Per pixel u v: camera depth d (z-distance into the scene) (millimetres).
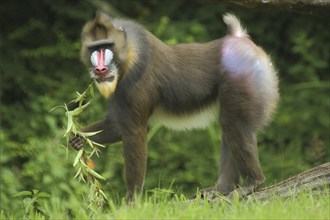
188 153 16281
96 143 9781
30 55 17953
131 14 18453
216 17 18406
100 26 9852
